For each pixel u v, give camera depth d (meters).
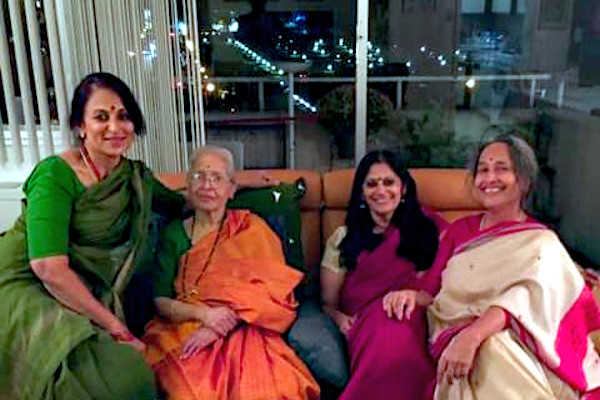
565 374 1.57
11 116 2.21
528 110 3.18
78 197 1.67
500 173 1.74
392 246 1.99
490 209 1.79
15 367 1.57
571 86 3.04
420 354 1.72
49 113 2.21
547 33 3.08
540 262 1.63
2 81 2.18
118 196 1.72
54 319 1.54
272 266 1.91
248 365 1.69
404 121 3.05
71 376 1.50
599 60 2.92
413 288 1.93
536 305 1.60
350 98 3.12
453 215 2.23
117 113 1.70
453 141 3.09
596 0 2.91
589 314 1.68
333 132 3.22
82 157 1.73
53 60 2.08
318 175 2.30
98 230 1.69
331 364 1.78
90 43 2.19
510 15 3.08
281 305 1.85
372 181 1.99
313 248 2.26
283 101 3.25
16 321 1.56
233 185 2.03
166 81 2.79
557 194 3.10
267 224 2.06
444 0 3.00
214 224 1.98
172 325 1.82
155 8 2.67
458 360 1.55
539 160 3.12
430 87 3.06
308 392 1.73
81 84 1.73
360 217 2.06
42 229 1.60
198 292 1.86
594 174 2.92
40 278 1.62
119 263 1.74
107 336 1.57
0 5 2.09
